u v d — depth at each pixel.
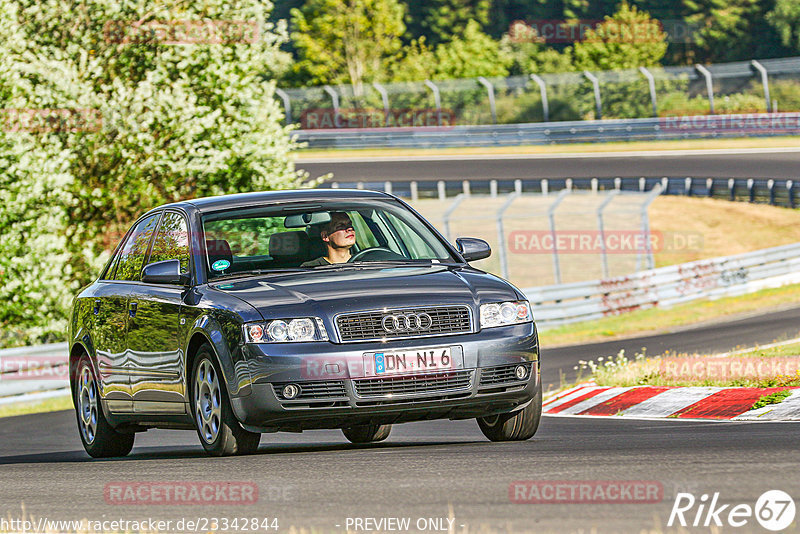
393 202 30.44
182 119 85.44
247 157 90.12
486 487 18.59
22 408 67.38
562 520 15.46
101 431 31.92
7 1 83.50
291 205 29.22
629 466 20.31
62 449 40.91
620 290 99.88
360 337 25.06
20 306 76.94
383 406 24.89
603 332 89.00
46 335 80.56
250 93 90.62
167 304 28.02
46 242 76.75
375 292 25.73
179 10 91.62
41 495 21.50
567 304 96.44
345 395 24.75
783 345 56.25
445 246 29.52
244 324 25.09
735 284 109.44
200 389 26.70
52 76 83.00
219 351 25.48
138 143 84.25
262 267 28.19
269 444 35.12
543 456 22.66
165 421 28.83
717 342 72.62
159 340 28.20
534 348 26.50
